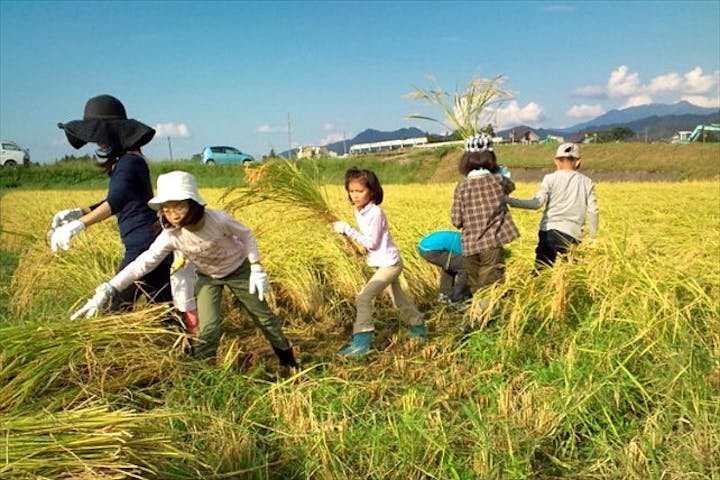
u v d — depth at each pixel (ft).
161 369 11.28
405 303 16.35
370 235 15.42
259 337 16.78
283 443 9.99
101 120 13.50
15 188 108.78
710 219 31.19
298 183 16.06
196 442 9.09
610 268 14.26
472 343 14.51
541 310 14.70
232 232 12.75
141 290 13.44
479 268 17.16
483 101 19.58
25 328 10.28
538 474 9.55
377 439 9.49
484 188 16.85
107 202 13.34
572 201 17.28
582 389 11.26
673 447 9.78
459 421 10.68
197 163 122.01
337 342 16.81
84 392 9.83
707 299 14.10
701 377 11.27
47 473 6.91
